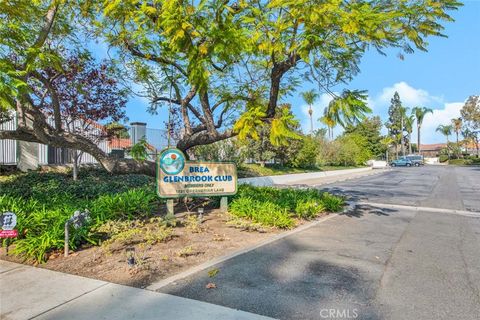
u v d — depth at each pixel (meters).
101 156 9.26
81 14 9.32
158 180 7.72
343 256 5.55
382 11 6.91
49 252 5.56
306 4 6.09
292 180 25.53
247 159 26.00
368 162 59.31
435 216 9.63
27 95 7.80
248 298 3.90
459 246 6.31
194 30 6.73
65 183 12.38
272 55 7.38
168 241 6.21
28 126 8.52
